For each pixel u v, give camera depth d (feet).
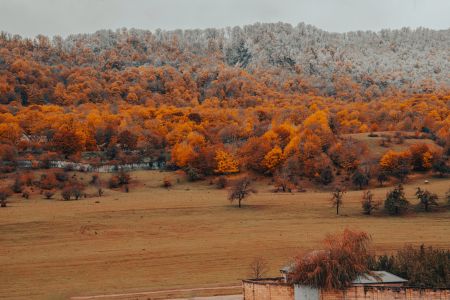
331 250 242.58
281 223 495.00
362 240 253.44
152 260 392.88
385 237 427.33
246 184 586.45
